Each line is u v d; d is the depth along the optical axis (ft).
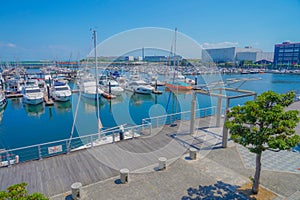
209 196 20.13
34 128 66.08
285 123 15.90
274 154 29.53
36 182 22.65
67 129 64.13
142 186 21.93
